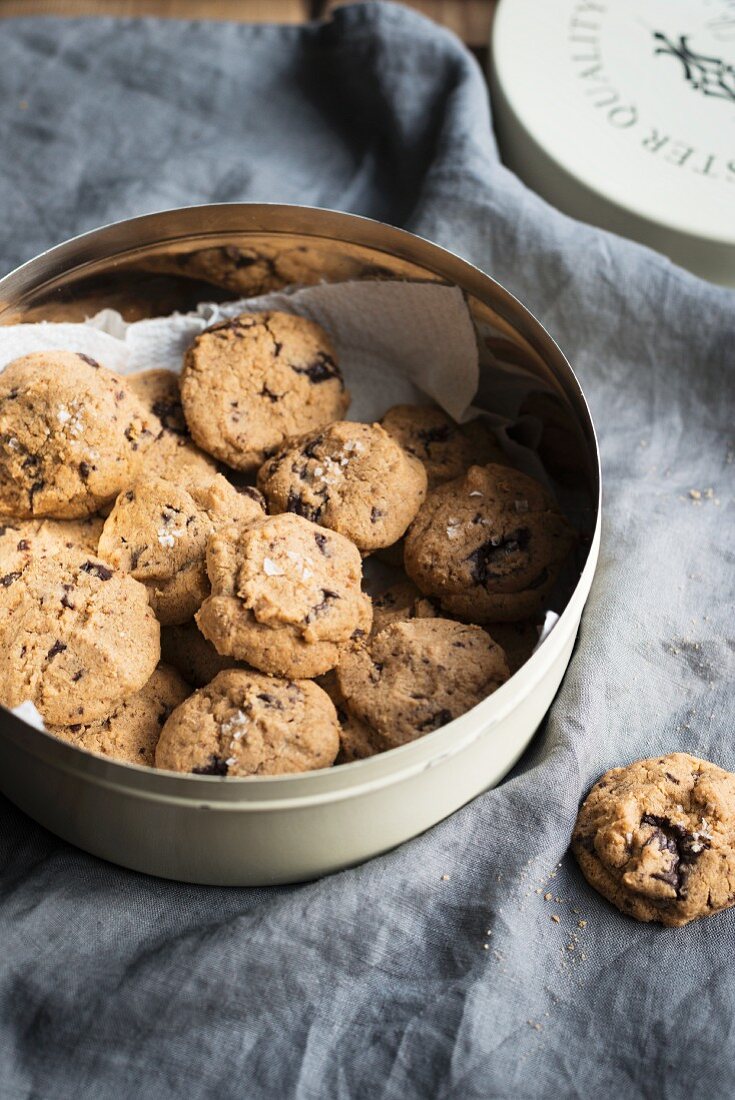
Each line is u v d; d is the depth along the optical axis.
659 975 0.55
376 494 0.60
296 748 0.55
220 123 0.75
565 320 0.67
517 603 0.60
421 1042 0.54
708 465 0.65
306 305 0.64
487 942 0.55
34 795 0.55
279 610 0.56
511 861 0.56
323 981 0.54
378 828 0.54
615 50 0.72
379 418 0.66
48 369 0.60
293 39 0.76
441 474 0.63
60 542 0.60
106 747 0.56
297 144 0.74
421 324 0.63
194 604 0.58
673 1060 0.54
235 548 0.57
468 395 0.64
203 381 0.62
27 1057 0.54
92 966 0.55
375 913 0.55
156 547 0.59
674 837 0.56
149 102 0.75
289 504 0.60
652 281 0.65
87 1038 0.54
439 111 0.73
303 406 0.63
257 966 0.54
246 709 0.55
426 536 0.60
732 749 0.59
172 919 0.56
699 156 0.69
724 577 0.62
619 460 0.65
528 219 0.66
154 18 0.77
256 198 0.72
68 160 0.73
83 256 0.60
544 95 0.71
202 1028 0.54
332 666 0.57
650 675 0.60
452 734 0.52
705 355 0.65
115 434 0.60
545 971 0.55
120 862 0.56
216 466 0.63
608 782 0.58
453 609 0.60
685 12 0.73
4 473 0.59
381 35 0.73
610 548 0.62
